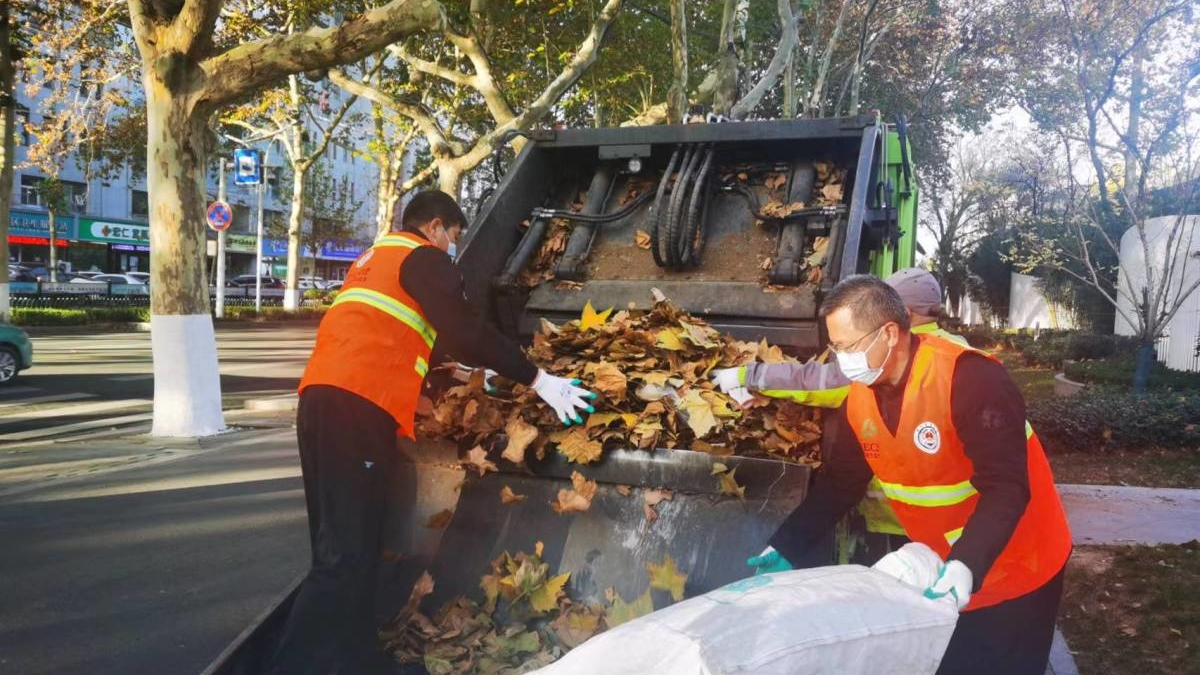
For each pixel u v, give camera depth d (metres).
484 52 13.62
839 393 2.65
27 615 4.21
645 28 16.97
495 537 2.75
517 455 2.69
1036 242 16.95
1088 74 11.90
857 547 2.71
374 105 22.17
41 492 6.68
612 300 3.72
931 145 24.47
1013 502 2.00
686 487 2.60
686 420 2.72
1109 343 17.56
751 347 3.09
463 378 3.13
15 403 11.03
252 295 41.06
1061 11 13.72
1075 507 6.35
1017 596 2.19
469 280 3.55
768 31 18.56
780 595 1.74
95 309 25.33
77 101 22.73
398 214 25.31
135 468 7.58
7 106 13.46
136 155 31.19
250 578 4.76
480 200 4.41
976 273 30.53
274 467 7.65
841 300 2.15
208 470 7.52
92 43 18.84
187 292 9.08
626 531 2.63
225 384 13.34
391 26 8.38
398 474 2.91
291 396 11.99
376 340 2.67
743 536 2.51
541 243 4.04
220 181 27.50
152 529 5.69
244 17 14.34
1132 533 5.66
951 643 2.18
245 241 55.69
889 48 20.73
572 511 2.69
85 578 4.73
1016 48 17.91
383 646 2.63
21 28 16.08
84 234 46.50
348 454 2.60
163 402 9.18
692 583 2.51
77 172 45.91
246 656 2.44
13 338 12.45
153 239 9.01
